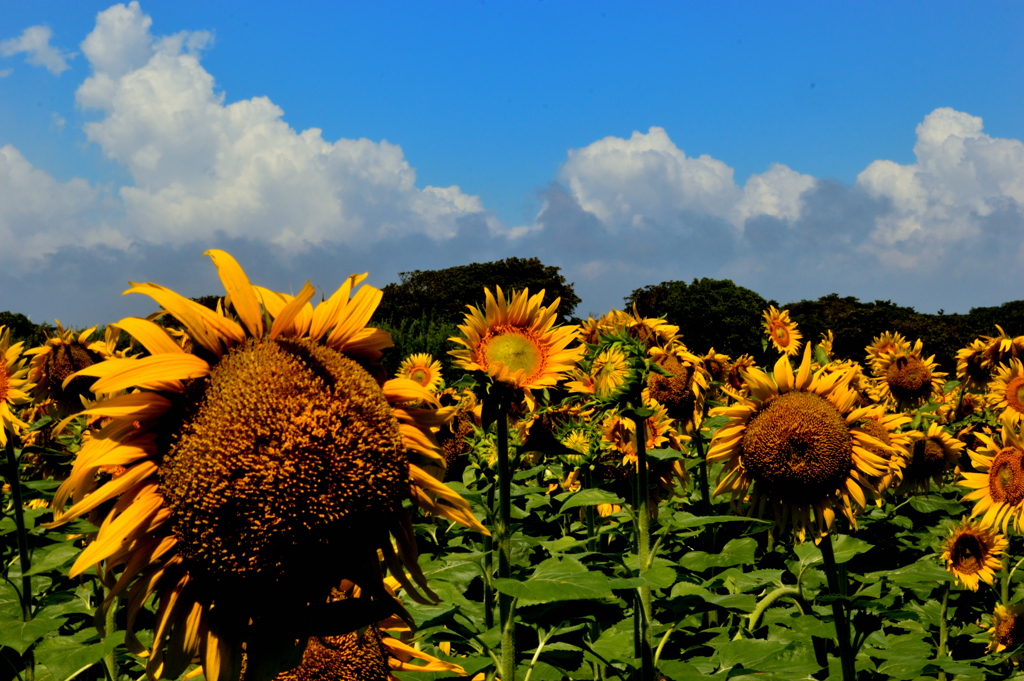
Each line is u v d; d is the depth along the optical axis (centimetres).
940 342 3897
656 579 280
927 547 554
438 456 182
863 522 574
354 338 186
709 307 3875
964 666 360
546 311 358
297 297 169
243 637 158
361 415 163
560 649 287
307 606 157
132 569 156
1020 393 705
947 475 730
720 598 312
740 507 392
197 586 160
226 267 170
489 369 328
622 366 342
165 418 163
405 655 235
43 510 494
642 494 333
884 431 373
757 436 370
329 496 151
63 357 445
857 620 344
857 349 4275
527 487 504
